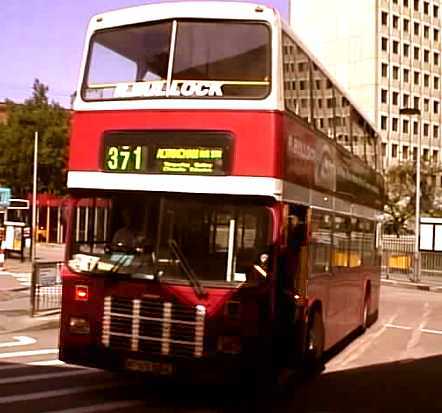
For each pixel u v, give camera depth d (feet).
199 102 25.68
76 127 27.30
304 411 26.86
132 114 26.40
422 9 346.33
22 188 189.06
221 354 24.61
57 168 186.19
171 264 25.40
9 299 61.87
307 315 30.71
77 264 26.73
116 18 27.89
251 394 28.91
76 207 27.12
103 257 26.40
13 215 164.35
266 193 24.85
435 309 70.03
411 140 335.47
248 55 25.84
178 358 24.93
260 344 24.41
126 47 27.32
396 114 331.16
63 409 25.71
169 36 26.66
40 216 197.36
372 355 41.39
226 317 24.62
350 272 42.24
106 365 26.02
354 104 42.47
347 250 40.93
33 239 117.29
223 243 25.07
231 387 28.43
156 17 27.04
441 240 116.16
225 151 25.29
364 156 47.32
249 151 25.13
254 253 24.76
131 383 30.35
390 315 63.77
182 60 26.35
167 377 25.08
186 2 27.02
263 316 24.48
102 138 26.84
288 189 26.30
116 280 25.90
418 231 113.70
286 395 29.73
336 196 36.81
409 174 206.08
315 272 32.04
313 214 31.07
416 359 40.19
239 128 25.29
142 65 26.89
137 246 25.94
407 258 118.42
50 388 29.22
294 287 28.04
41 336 44.57
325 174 33.73
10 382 30.32
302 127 28.81
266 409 26.96
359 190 45.09
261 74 25.58
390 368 37.17
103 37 27.91
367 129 48.67
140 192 26.03
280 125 25.36
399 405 28.37
